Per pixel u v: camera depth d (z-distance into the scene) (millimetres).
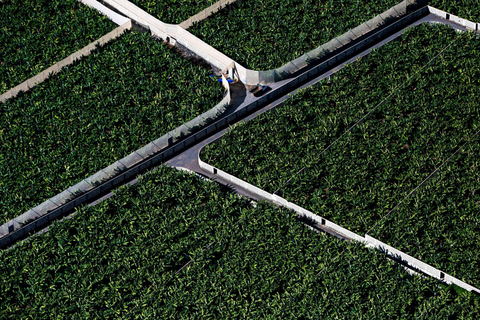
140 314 100625
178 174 117500
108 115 126688
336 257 105375
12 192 116438
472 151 118500
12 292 105125
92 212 113000
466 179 115125
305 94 129125
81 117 126500
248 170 117438
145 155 121188
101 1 148750
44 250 109000
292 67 132625
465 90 128500
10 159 121250
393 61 133375
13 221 111688
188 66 134625
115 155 120250
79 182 115875
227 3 145500
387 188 114562
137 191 116188
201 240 109000
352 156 119062
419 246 106188
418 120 124750
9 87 132875
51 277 105688
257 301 101250
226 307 101000
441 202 112188
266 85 131000
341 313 99812
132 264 106250
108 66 135250
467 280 102125
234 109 127500
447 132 122562
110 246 109062
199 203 113500
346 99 127562
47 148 122375
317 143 121188
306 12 144125
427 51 135500
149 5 146000
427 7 144500
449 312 98562
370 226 109938
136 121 125688
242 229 109750
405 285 101750
